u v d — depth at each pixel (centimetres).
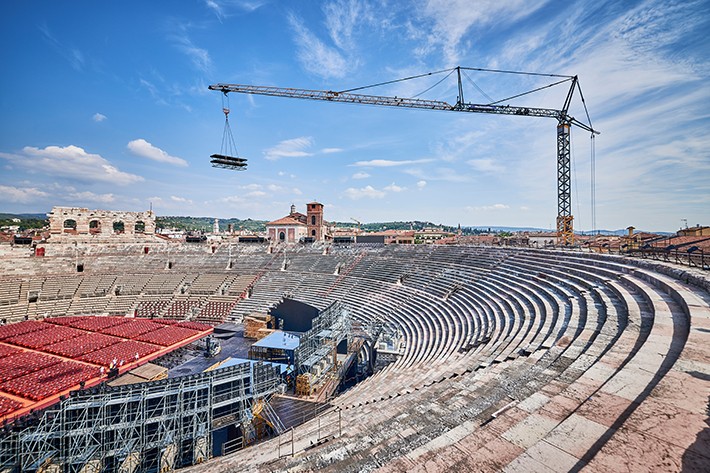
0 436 2366
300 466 880
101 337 4903
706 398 615
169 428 2581
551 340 1627
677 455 469
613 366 917
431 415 1062
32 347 4466
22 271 7012
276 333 5550
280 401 3381
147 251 8719
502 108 7238
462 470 580
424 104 7031
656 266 2198
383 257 7425
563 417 689
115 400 2517
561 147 7412
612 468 461
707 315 1120
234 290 7350
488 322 2917
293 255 8562
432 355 2814
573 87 7012
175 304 6875
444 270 5528
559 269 3353
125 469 2384
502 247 5750
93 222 9812
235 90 6550
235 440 2867
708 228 4159
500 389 1149
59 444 2406
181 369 4281
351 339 4641
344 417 1686
